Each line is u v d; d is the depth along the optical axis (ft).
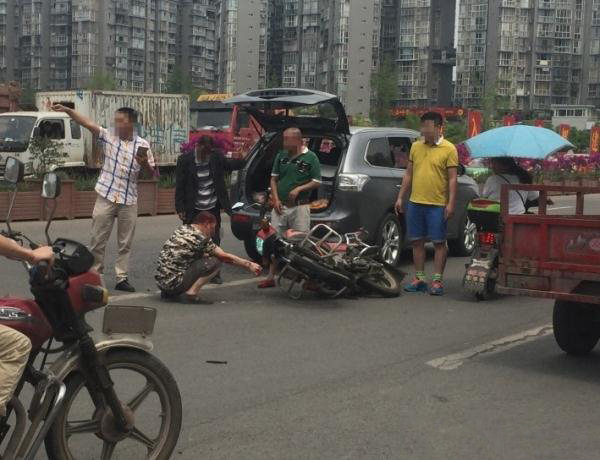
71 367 12.74
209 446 16.16
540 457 16.07
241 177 35.91
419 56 344.69
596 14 356.59
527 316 29.01
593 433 17.46
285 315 27.94
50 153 56.65
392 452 16.12
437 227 32.14
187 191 32.40
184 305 28.99
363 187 34.19
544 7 347.77
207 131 88.94
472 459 15.89
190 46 352.08
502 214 22.66
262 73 314.35
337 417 18.03
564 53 354.74
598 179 105.60
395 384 20.57
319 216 33.50
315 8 318.24
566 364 22.90
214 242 32.76
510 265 22.27
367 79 297.12
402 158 37.70
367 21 295.69
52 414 12.41
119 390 15.70
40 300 12.48
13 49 341.21
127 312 13.52
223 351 23.08
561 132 162.50
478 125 118.93
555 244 21.58
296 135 31.42
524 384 20.89
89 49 320.29
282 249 30.27
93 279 13.03
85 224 52.21
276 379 20.63
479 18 342.44
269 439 16.62
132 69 334.24
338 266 30.01
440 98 348.79
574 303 23.06
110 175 30.01
